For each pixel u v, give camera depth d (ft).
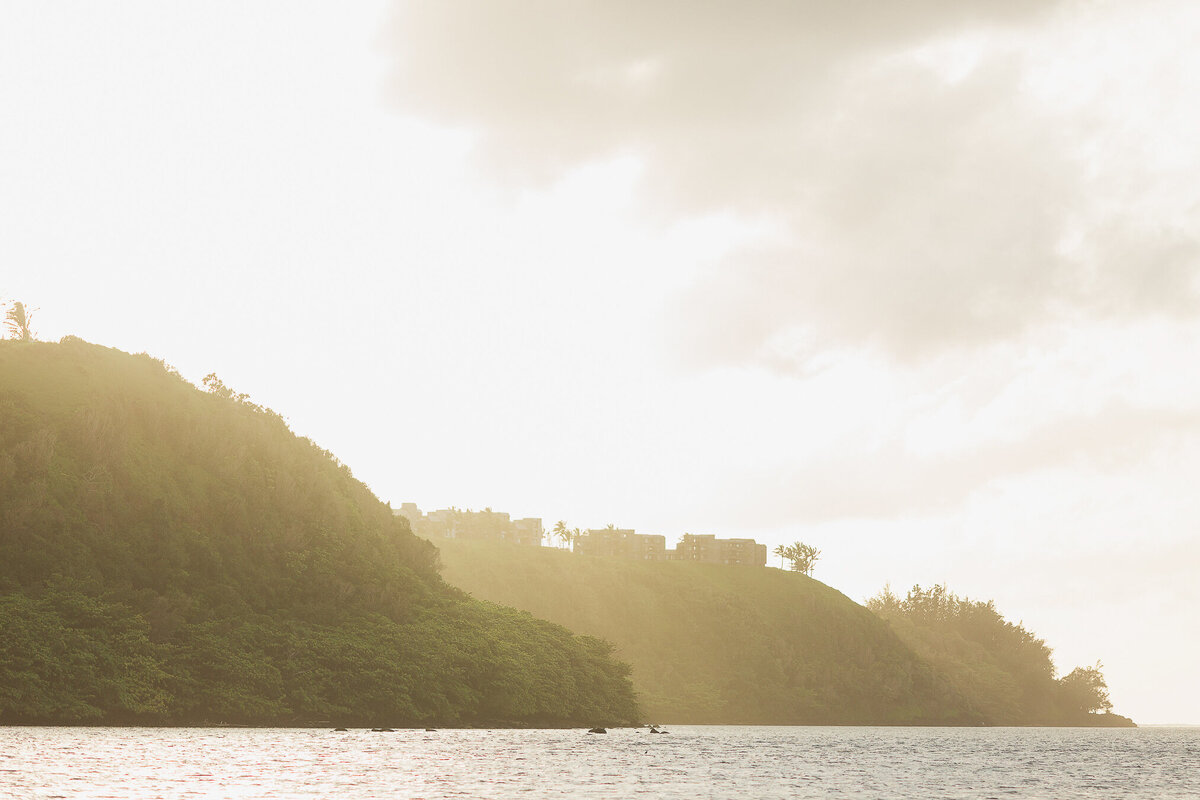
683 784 300.40
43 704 426.10
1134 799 298.76
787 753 476.54
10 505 526.16
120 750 322.75
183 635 510.58
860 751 520.83
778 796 277.64
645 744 497.05
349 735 452.35
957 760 466.29
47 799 214.28
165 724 461.78
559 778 301.84
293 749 358.84
